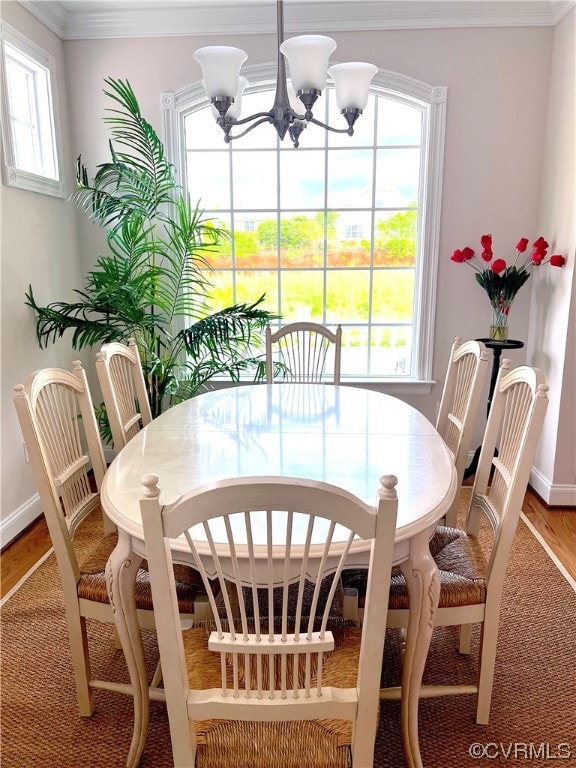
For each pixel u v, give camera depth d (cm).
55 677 180
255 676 118
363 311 357
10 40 262
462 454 197
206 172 344
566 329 282
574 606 216
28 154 304
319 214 347
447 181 323
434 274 333
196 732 109
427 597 127
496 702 170
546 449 307
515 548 257
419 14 303
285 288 356
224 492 87
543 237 316
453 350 224
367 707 103
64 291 321
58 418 160
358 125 335
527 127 316
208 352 347
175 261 339
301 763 106
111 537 175
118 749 154
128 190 308
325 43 167
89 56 319
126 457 166
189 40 315
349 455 166
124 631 136
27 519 280
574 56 278
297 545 115
